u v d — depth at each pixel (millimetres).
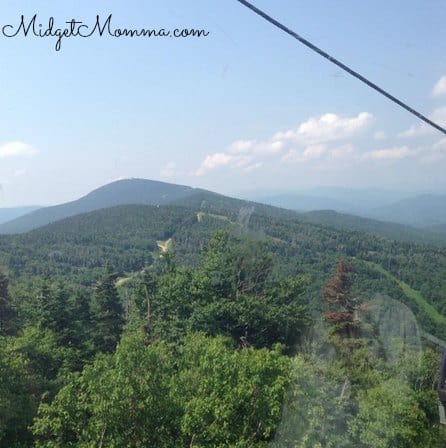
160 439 16594
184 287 38625
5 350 24188
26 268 104125
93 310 44969
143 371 17469
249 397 12742
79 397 17281
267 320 33281
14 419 20891
